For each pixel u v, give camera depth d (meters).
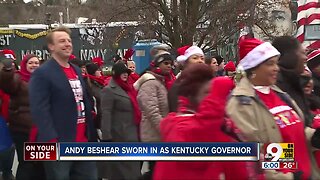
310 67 5.28
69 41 4.79
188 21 19.69
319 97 5.02
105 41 22.98
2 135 6.03
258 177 3.38
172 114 3.38
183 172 3.26
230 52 20.84
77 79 4.91
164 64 5.91
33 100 4.57
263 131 3.41
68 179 4.78
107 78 8.34
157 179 3.41
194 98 3.24
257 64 3.55
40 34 29.66
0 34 29.84
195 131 3.17
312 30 12.98
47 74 4.62
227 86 3.14
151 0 19.98
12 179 6.52
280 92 3.72
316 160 3.85
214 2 19.88
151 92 5.81
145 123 5.88
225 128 3.31
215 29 19.72
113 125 6.24
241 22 19.66
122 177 5.88
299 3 13.35
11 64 5.92
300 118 3.70
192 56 6.20
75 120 4.77
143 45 18.59
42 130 4.57
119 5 20.91
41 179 5.07
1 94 5.96
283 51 4.05
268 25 19.92
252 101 3.43
